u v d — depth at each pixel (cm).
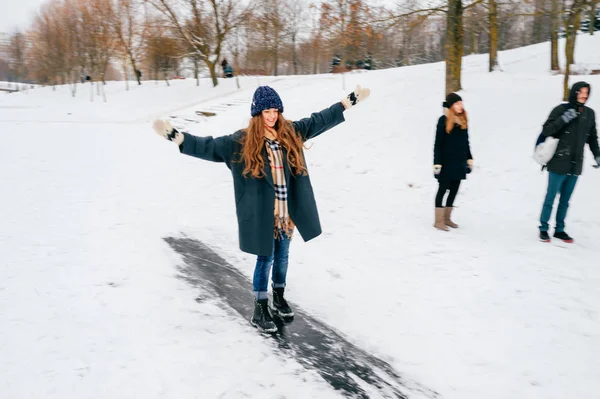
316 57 3516
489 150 813
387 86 1427
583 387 286
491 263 468
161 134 298
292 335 345
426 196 706
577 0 921
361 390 286
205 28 2470
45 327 333
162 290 402
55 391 267
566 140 500
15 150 973
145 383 278
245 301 396
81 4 2975
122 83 3400
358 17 1080
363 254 498
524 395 280
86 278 415
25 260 448
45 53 3812
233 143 324
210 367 298
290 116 1283
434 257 487
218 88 2405
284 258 361
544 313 371
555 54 1788
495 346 328
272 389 281
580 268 454
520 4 1205
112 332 331
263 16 2778
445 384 292
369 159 870
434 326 356
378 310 381
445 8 1129
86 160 924
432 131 947
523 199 653
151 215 610
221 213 632
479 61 2256
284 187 330
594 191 649
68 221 569
